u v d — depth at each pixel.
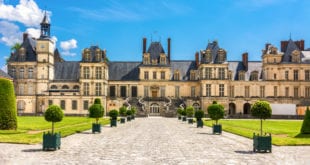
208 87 96.88
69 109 95.69
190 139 31.66
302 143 27.11
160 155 21.72
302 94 97.75
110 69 104.38
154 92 101.56
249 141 30.06
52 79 100.06
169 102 95.44
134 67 105.00
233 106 101.31
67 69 102.06
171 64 106.44
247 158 20.70
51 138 22.80
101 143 27.55
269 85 99.06
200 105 97.50
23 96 95.44
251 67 103.50
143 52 102.88
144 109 93.25
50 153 21.70
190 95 101.81
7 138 27.78
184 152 23.09
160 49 103.31
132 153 22.39
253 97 98.88
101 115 41.03
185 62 107.19
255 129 43.22
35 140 26.94
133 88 101.50
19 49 96.94
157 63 101.81
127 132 38.75
